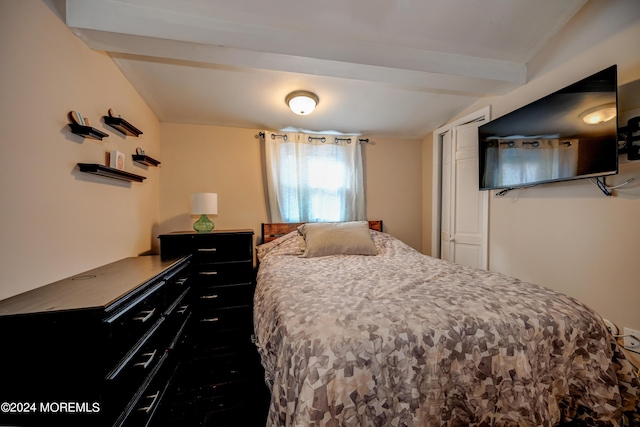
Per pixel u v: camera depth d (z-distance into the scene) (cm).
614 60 144
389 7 140
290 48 148
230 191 281
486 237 235
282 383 86
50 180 104
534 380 97
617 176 144
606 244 149
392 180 335
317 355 83
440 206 304
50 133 104
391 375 86
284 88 212
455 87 199
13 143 88
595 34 152
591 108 141
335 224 268
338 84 210
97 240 138
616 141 130
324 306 111
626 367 110
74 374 72
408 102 243
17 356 70
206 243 220
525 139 183
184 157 268
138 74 182
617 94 134
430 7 143
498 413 94
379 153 330
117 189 163
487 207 234
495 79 187
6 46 85
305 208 295
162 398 121
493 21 156
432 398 89
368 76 176
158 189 255
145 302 103
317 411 75
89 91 133
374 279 157
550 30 170
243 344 210
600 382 105
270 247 261
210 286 221
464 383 93
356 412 80
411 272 174
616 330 144
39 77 99
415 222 341
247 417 133
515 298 118
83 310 73
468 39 166
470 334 96
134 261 156
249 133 286
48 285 99
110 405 75
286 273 175
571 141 153
